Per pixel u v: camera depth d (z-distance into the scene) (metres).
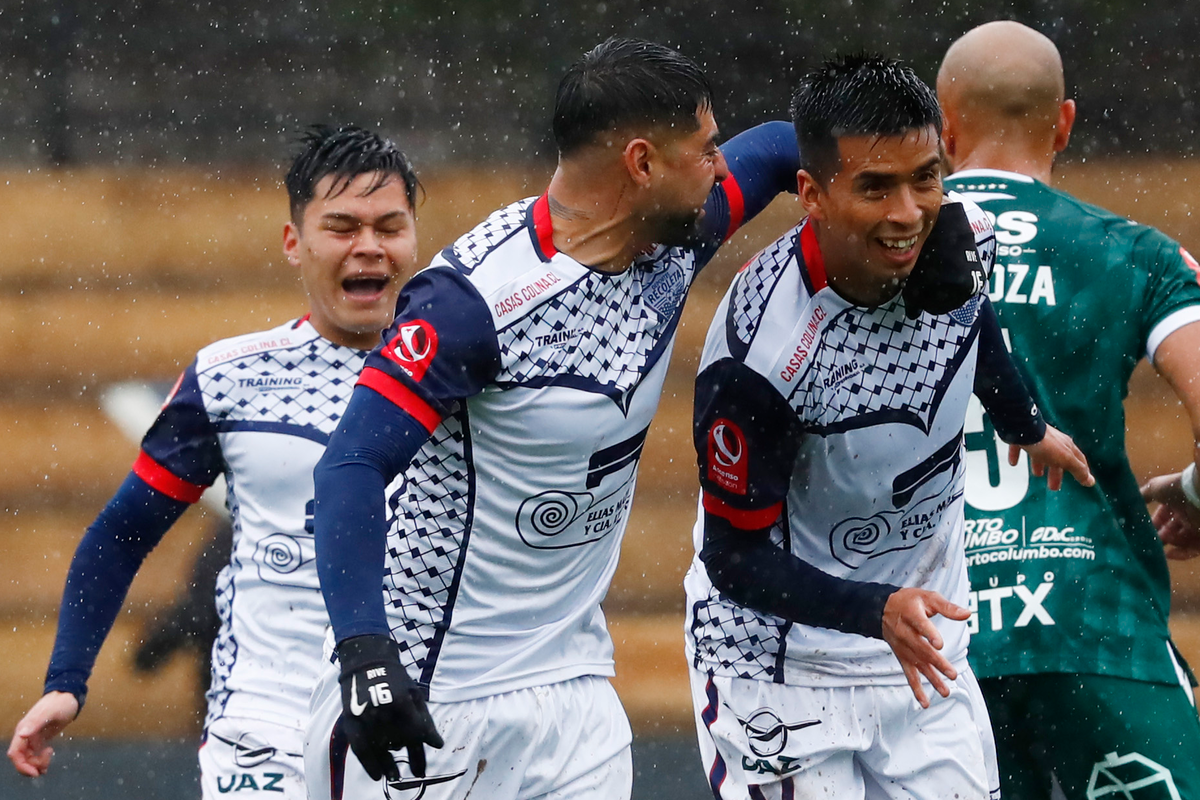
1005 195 12.80
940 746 11.55
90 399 38.34
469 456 9.80
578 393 9.73
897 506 10.95
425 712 8.77
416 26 50.47
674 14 47.94
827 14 46.84
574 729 10.70
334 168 12.32
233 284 44.06
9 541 32.56
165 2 51.53
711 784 11.91
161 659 19.17
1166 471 33.22
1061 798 15.62
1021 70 12.95
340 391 12.41
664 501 33.19
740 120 46.34
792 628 11.33
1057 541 12.35
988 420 12.53
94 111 50.69
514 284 9.50
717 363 10.45
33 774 12.41
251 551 12.11
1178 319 12.23
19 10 50.81
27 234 45.59
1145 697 12.20
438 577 10.05
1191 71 46.34
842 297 10.20
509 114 49.38
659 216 9.66
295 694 11.75
